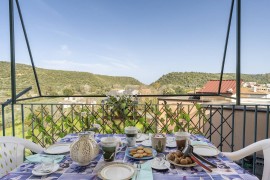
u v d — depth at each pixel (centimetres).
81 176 112
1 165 152
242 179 107
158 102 310
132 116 292
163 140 148
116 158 138
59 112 299
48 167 119
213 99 347
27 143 173
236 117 457
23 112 291
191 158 127
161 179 108
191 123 294
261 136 412
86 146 126
